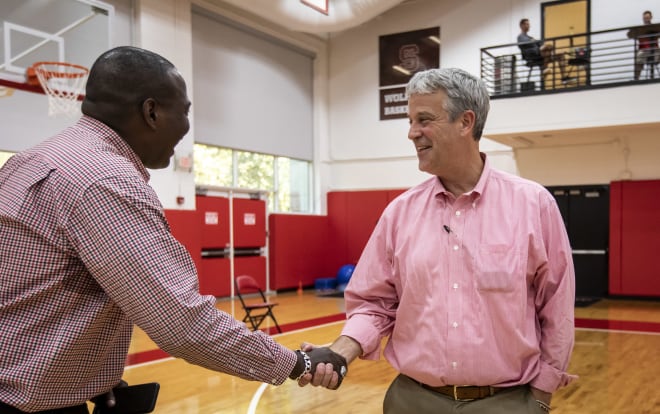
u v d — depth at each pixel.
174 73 1.54
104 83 1.46
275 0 11.09
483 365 1.78
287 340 7.20
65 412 1.42
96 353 1.42
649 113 9.20
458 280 1.83
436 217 1.92
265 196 12.90
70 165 1.34
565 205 12.01
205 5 11.29
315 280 13.91
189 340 1.33
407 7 13.59
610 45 11.58
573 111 9.66
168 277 1.32
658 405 4.43
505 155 12.51
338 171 14.49
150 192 1.39
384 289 2.05
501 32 12.53
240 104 12.27
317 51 14.28
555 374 1.80
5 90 7.61
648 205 11.29
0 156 8.17
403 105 13.75
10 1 7.78
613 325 8.36
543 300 1.88
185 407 4.44
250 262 12.43
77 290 1.35
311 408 4.43
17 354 1.32
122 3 9.75
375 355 2.03
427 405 1.89
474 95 1.83
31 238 1.32
